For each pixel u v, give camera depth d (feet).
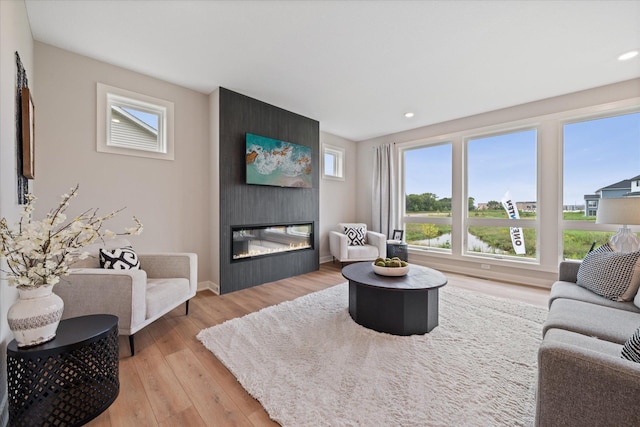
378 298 7.23
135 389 5.00
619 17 6.52
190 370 5.59
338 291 10.69
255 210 11.80
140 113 9.59
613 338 4.31
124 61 8.61
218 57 8.42
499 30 7.06
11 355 3.92
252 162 11.35
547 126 11.43
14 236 3.90
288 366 5.60
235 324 7.63
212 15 6.54
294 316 8.18
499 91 10.74
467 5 6.18
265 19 6.69
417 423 4.09
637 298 5.39
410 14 6.49
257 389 4.89
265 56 8.36
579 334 4.36
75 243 4.67
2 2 4.43
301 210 13.87
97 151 8.46
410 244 16.39
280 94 11.20
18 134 5.26
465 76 9.56
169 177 10.05
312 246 14.47
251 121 11.55
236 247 11.17
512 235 12.64
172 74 9.48
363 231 16.15
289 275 13.19
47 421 4.00
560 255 11.22
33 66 7.38
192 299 9.96
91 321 4.91
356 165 18.76
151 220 9.61
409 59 8.49
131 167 9.16
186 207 10.52
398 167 16.70
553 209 11.32
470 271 13.69
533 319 7.96
